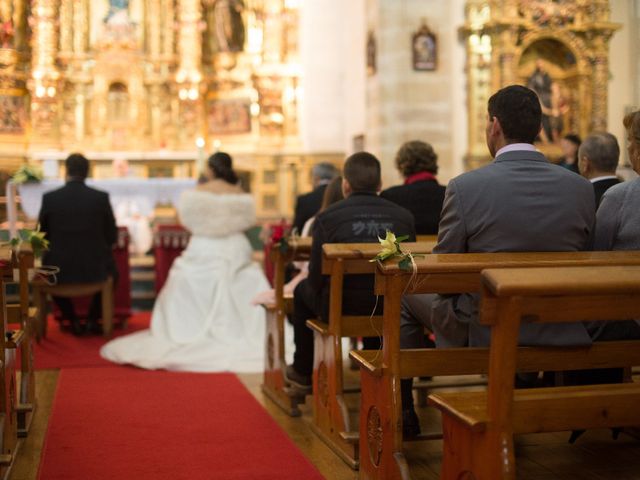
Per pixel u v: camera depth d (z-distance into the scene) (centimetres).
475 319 395
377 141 1341
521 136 392
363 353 432
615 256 357
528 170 387
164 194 1427
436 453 480
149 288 1152
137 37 1805
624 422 314
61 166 1700
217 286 816
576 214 387
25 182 1190
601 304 297
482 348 393
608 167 552
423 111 1312
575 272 293
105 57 1778
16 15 1752
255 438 517
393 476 381
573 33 1360
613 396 312
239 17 1819
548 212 383
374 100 1359
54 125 1756
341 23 1794
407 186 643
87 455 480
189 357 752
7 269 451
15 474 449
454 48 1321
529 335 367
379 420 402
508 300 285
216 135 1817
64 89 1772
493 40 1309
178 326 800
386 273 369
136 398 629
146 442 508
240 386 674
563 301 294
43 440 516
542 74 1391
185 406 603
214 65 1827
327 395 507
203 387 668
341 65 1795
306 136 1795
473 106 1313
